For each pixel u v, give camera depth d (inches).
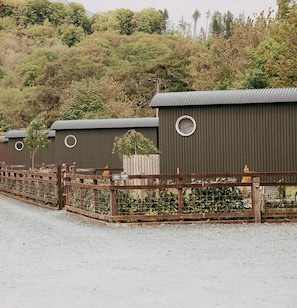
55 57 3737.7
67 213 692.1
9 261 386.3
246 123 783.7
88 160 1130.7
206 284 304.2
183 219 569.3
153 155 761.0
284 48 1376.7
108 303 267.0
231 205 575.2
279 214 564.1
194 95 802.8
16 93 3230.8
